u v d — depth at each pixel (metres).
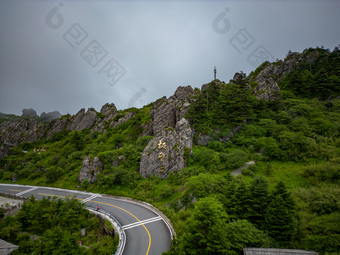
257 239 22.08
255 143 52.22
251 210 26.83
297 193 32.66
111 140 79.94
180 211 34.00
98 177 53.25
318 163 40.69
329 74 70.38
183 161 51.62
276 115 60.84
